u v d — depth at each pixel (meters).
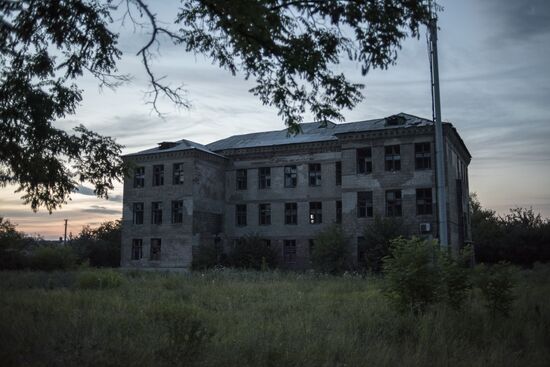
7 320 9.06
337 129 43.75
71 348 6.89
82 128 14.28
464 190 42.91
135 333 8.30
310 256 39.16
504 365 6.66
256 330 8.51
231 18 7.28
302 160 42.66
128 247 44.31
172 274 27.92
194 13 8.62
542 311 10.76
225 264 42.19
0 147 12.49
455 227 36.62
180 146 44.53
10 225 36.09
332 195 40.91
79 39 8.81
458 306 10.46
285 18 7.80
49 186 14.26
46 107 11.95
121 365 6.06
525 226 49.00
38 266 34.81
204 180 43.31
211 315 10.82
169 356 6.36
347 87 8.62
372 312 10.82
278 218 43.00
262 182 44.38
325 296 15.54
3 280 22.66
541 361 6.90
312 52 8.05
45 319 9.61
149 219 43.62
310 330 8.62
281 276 27.28
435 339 7.93
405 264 10.65
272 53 8.22
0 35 7.95
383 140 37.00
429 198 35.22
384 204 36.38
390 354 6.95
